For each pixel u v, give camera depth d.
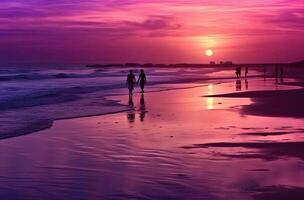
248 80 65.69
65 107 24.23
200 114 20.61
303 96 31.02
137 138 13.96
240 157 10.84
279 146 12.27
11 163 10.52
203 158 10.77
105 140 13.66
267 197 7.50
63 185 8.56
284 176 8.95
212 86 48.22
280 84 51.25
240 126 16.41
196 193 7.84
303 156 10.91
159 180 8.78
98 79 66.31
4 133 14.94
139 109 23.34
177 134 14.67
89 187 8.38
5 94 33.38
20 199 7.72
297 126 16.30
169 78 75.31
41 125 16.95
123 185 8.46
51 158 11.06
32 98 29.77
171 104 26.23
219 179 8.77
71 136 14.50
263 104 25.38
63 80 61.12
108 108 23.84
